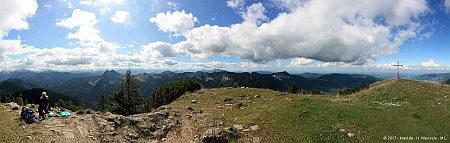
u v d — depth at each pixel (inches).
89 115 870.4
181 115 1034.1
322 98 1173.7
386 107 943.7
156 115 932.0
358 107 958.4
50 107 922.1
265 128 839.1
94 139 697.0
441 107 896.9
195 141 768.9
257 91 1544.0
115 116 861.2
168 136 821.9
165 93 1752.0
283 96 1301.7
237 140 765.3
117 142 707.4
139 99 1995.6
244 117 979.3
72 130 728.3
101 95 2950.3
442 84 1306.6
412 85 1261.1
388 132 730.2
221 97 1460.4
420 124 762.2
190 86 1830.7
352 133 743.7
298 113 940.0
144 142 749.9
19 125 711.1
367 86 1583.4
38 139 634.8
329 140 727.1
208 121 919.7
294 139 750.5
